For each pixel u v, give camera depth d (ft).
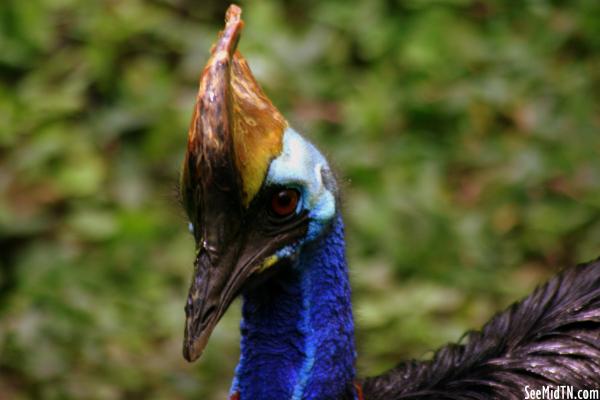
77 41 47.85
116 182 43.27
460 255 40.37
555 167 43.45
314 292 20.97
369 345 36.83
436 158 44.09
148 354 37.37
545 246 41.42
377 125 45.01
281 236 20.26
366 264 39.81
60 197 42.86
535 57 47.80
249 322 21.26
